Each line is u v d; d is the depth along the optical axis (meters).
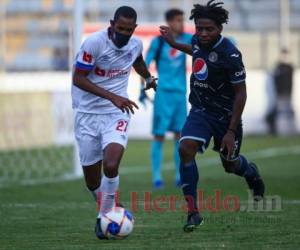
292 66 59.66
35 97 46.81
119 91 19.59
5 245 18.38
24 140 46.16
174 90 32.75
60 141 47.88
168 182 34.44
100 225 18.12
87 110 19.52
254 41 64.62
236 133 19.45
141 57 20.25
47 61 58.38
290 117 59.91
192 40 19.70
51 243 18.62
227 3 67.00
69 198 28.94
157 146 32.19
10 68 58.38
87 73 18.91
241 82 19.03
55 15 60.34
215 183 32.22
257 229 20.27
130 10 18.72
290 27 66.56
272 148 50.53
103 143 18.98
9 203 27.31
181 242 18.39
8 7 60.25
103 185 18.41
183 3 64.38
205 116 19.72
